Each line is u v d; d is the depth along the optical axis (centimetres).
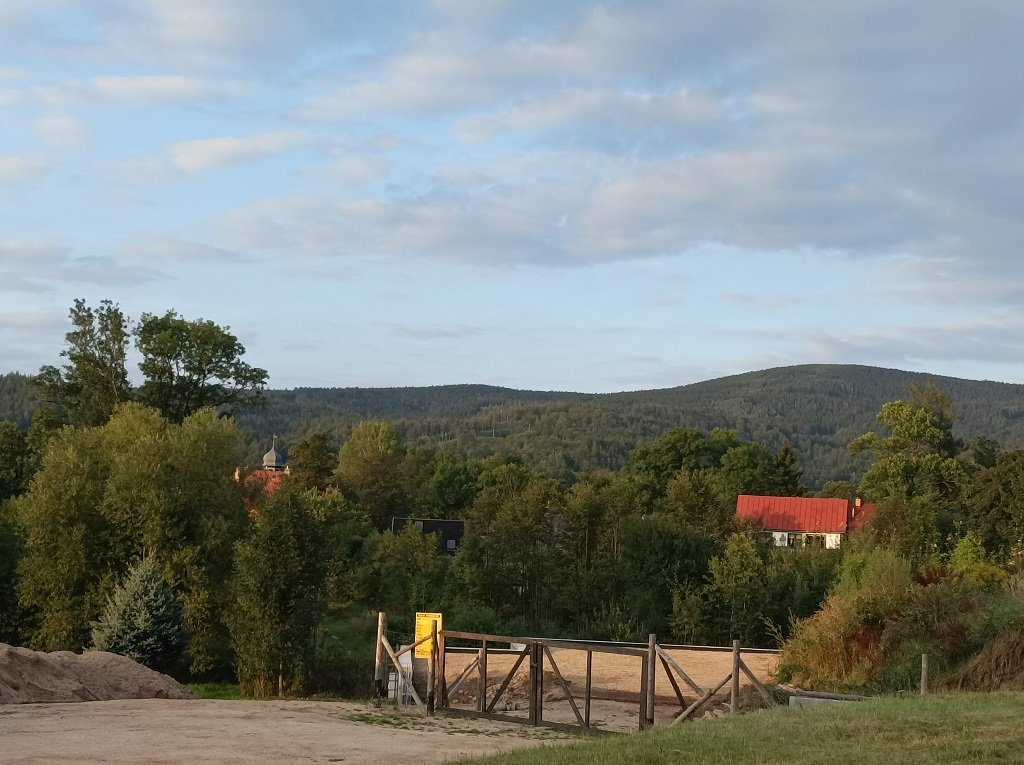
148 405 6625
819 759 1270
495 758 1420
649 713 1947
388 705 2347
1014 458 7600
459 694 2919
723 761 1302
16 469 7675
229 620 3741
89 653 3031
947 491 9475
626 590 6069
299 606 3641
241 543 3772
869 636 3058
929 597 2977
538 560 6350
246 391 7069
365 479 11606
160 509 4578
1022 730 1379
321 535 3772
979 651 2705
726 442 12588
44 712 2131
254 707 2270
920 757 1259
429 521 9712
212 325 6869
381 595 6156
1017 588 2917
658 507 7444
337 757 1589
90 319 6681
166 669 4078
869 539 6266
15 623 4922
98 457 4909
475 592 6262
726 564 5722
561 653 3666
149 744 1667
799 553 6059
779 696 2423
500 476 11600
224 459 4988
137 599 4000
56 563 4528
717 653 3800
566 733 1995
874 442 10112
